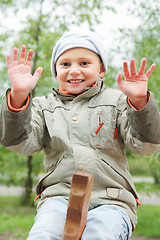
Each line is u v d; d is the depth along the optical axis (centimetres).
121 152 163
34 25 520
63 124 164
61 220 131
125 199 150
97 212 134
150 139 142
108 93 174
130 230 141
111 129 161
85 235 121
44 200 150
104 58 179
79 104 169
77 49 168
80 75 169
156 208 806
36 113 170
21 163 646
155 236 564
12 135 143
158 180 475
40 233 120
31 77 142
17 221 614
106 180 152
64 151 158
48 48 534
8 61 141
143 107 138
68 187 151
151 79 398
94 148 158
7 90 143
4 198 950
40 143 164
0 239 498
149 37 421
